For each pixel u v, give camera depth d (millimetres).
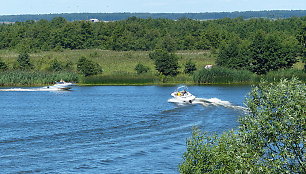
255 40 122438
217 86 102688
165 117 58594
